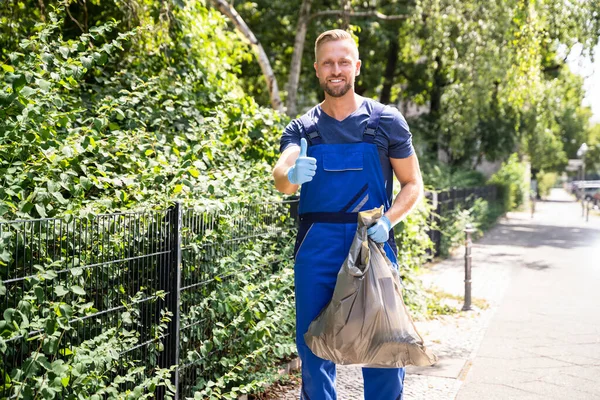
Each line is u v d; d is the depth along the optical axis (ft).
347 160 9.91
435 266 40.83
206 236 13.66
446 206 48.80
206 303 13.60
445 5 42.91
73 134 13.34
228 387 14.55
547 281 34.99
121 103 17.46
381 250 9.72
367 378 10.16
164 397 11.74
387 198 10.26
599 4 42.01
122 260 10.94
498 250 51.52
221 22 28.43
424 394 15.69
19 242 9.29
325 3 65.82
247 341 14.62
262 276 16.24
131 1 22.24
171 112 19.71
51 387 9.04
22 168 11.34
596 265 41.98
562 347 20.67
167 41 23.04
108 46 15.11
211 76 23.76
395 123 10.11
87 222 10.39
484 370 17.98
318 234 9.93
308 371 10.06
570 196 303.27
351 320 9.28
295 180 9.23
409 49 55.47
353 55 10.07
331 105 10.18
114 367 10.82
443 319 24.95
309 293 9.88
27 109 11.98
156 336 11.80
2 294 8.41
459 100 52.03
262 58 39.17
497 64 43.47
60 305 9.17
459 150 61.05
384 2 66.03
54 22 15.31
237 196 15.29
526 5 41.04
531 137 90.84
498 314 26.04
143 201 13.14
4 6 21.33
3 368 8.89
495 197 93.30
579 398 15.61
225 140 21.09
